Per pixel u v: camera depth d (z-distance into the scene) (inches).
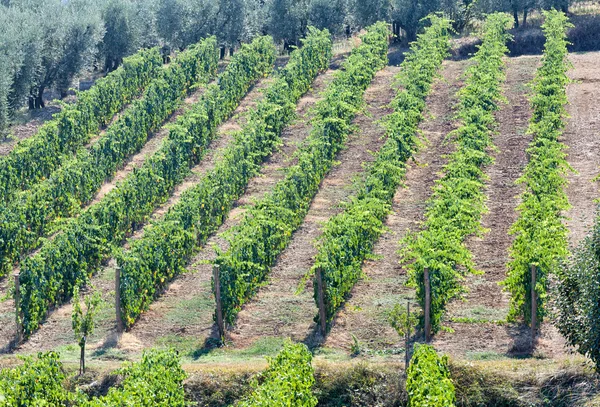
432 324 1082.7
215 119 1835.6
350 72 1923.0
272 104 1779.0
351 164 1686.8
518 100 1904.5
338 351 1079.6
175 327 1179.3
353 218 1262.3
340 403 987.9
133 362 1044.5
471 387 960.3
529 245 1092.5
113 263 1385.3
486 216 1418.6
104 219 1381.6
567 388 940.0
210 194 1428.4
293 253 1359.5
